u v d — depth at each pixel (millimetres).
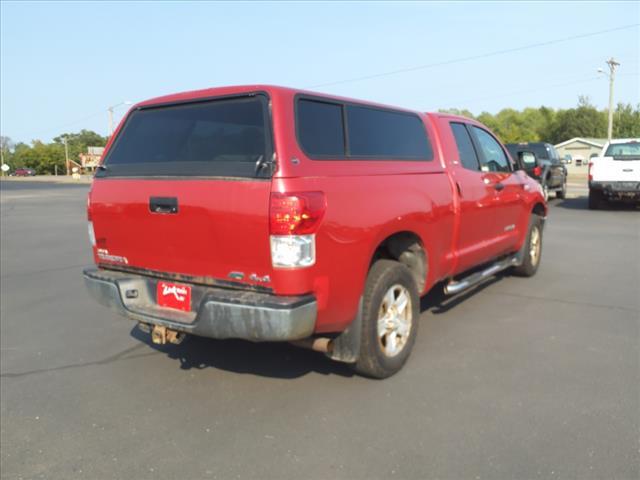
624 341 4762
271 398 3801
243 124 3465
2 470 3031
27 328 5570
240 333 3289
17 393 4012
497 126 88250
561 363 4285
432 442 3168
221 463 3033
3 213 18891
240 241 3311
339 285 3463
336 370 4246
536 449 3064
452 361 4352
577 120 71750
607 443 3111
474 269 6246
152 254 3803
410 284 4188
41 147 116812
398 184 4059
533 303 5969
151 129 4000
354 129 3908
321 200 3291
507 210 6070
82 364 4559
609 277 7191
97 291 4047
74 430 3451
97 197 4098
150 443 3271
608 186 15117
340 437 3256
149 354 4750
